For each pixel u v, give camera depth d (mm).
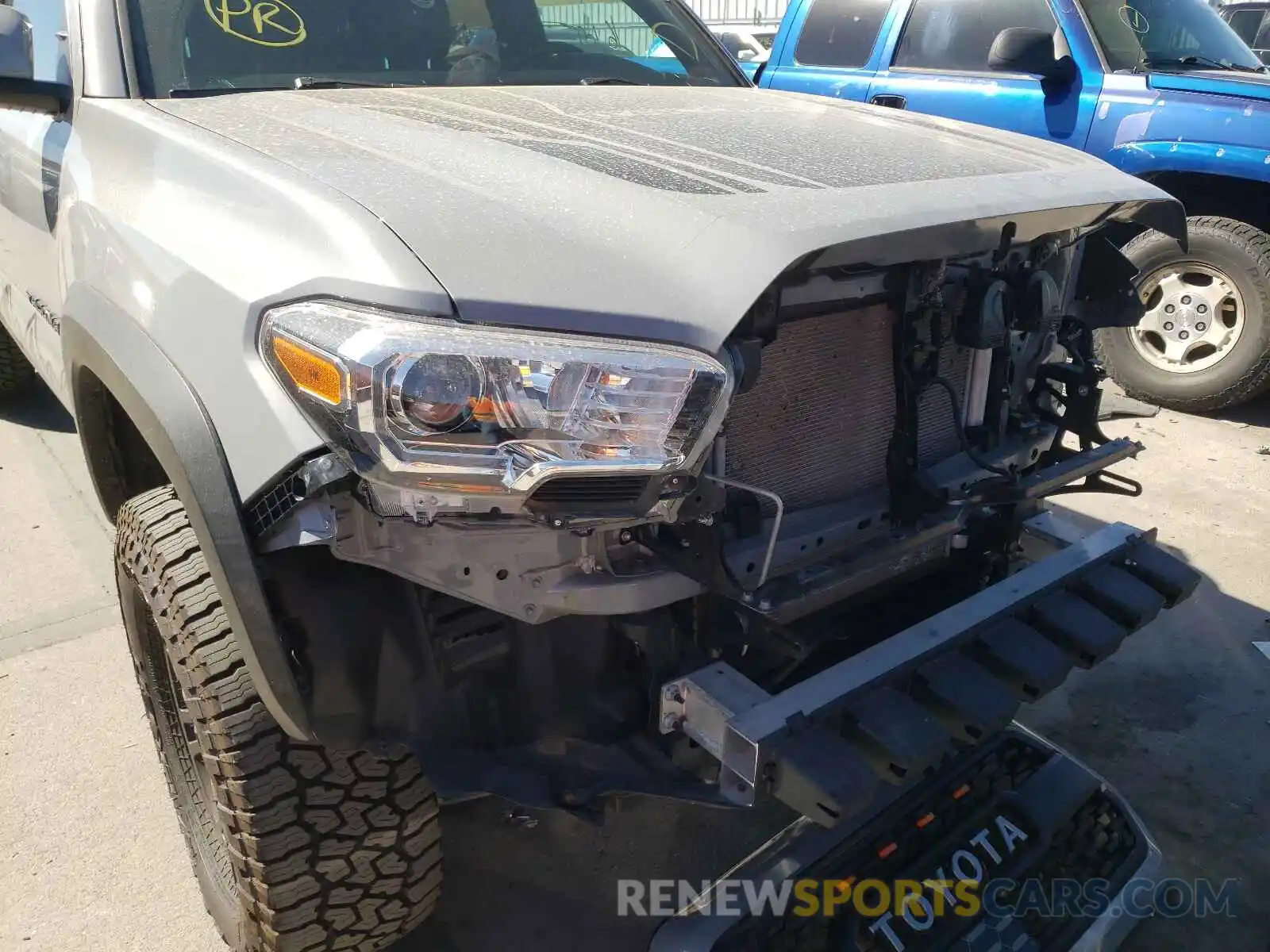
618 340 1308
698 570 1546
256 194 1532
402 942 2043
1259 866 2252
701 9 14328
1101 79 4816
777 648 1793
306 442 1315
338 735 1458
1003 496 1924
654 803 2441
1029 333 2209
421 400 1243
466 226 1383
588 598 1524
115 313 1772
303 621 1436
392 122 1850
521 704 1628
